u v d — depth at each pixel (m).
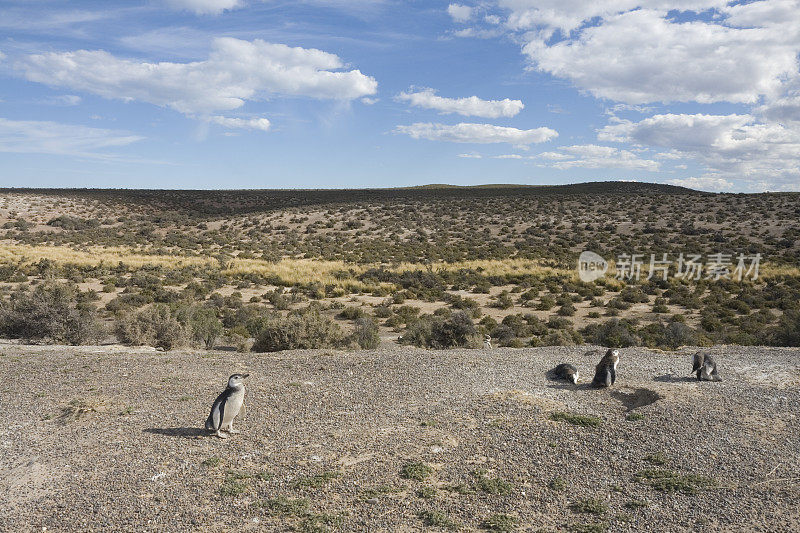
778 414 9.34
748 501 6.45
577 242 63.22
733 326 28.11
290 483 7.05
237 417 9.29
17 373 13.38
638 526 5.97
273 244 66.94
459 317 21.33
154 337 19.52
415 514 6.25
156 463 7.77
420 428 9.11
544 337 24.75
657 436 8.43
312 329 19.19
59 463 7.83
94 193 104.88
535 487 6.95
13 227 71.56
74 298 34.44
